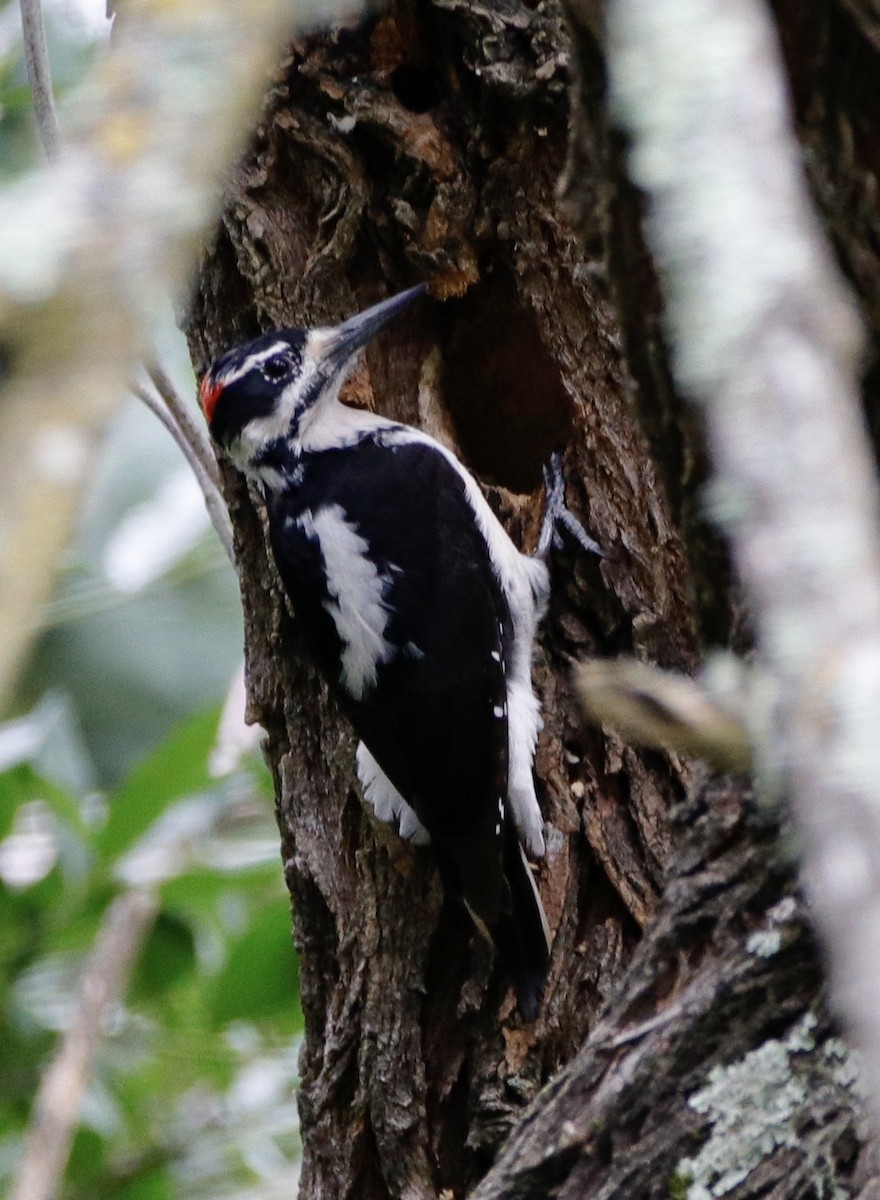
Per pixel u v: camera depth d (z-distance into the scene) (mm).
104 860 11352
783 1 5285
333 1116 9211
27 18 9172
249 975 11492
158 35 3211
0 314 2906
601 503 9250
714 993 6266
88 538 13258
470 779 8969
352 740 9523
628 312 5430
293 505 9805
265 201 9828
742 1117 6273
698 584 5961
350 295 9875
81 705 13047
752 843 6277
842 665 3012
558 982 8758
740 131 3414
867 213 5488
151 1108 12914
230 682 13227
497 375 10555
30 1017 11758
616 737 8922
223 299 10258
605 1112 6422
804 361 3258
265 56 3246
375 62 9508
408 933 9055
